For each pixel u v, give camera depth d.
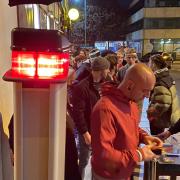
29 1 1.61
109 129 2.13
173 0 59.78
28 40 1.32
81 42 43.22
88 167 4.71
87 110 3.78
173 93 4.68
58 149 1.42
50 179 1.42
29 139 1.40
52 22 8.91
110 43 46.22
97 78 3.77
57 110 1.38
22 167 1.42
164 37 60.41
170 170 2.64
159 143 2.52
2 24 2.49
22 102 1.37
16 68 1.34
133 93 2.21
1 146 1.96
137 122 2.34
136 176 4.09
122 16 58.56
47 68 1.33
